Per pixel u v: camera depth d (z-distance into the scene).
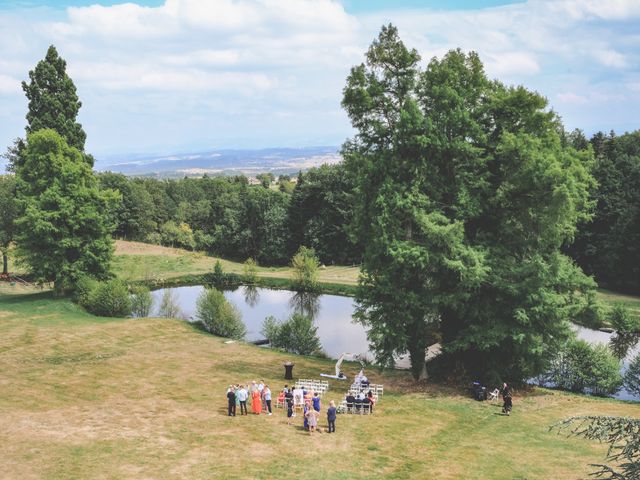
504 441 25.94
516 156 33.16
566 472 22.31
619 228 72.88
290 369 36.31
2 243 75.12
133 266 87.56
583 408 31.58
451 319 36.28
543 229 33.72
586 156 36.00
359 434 26.16
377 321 34.34
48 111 68.25
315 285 79.31
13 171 77.31
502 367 34.41
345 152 37.06
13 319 48.78
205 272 91.75
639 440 12.39
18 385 30.73
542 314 32.16
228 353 43.25
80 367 35.78
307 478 20.62
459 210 33.44
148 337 46.50
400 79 35.19
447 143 33.09
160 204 134.25
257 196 121.88
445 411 30.39
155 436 24.05
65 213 57.34
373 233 34.91
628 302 64.62
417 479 21.30
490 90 35.91
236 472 20.77
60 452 21.50
